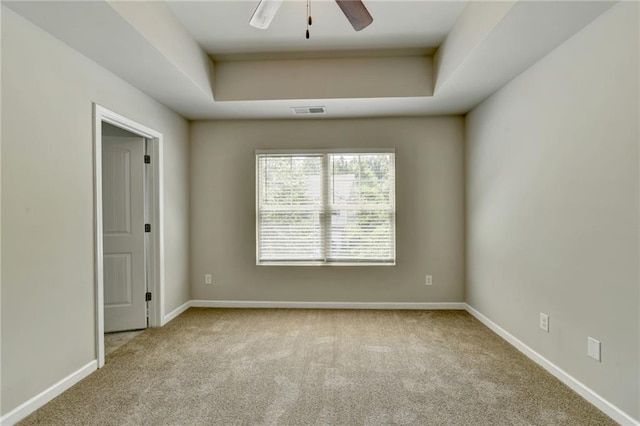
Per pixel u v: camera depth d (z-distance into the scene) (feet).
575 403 6.54
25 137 6.16
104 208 10.73
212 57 10.68
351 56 10.66
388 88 10.70
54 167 6.81
